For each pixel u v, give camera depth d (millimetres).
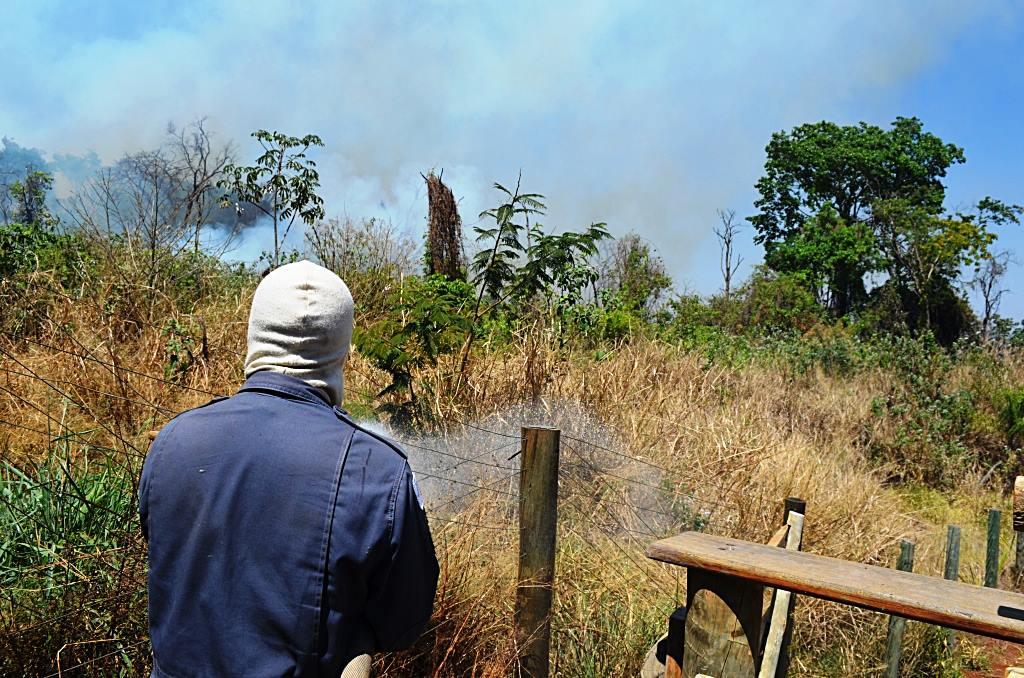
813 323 21500
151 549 1618
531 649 3072
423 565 1625
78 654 2742
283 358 1667
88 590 2844
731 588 2008
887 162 48719
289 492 1537
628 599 3857
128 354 5602
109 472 3592
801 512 3510
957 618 1705
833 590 1835
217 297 7492
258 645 1517
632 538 4559
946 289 37344
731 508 4996
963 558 6035
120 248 7402
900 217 39250
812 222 43219
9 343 5457
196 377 5352
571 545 4188
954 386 10453
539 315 7176
